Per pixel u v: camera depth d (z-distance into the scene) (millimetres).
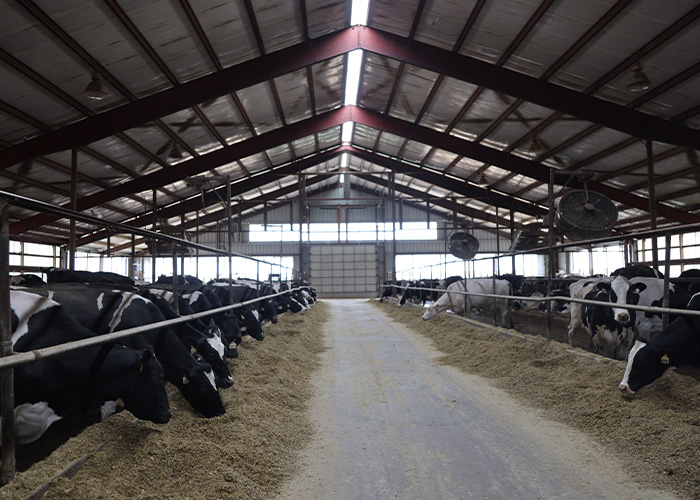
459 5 10422
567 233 11094
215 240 36344
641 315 6273
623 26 9352
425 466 3490
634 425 3816
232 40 11023
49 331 3520
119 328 4469
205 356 5043
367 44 12727
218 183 23438
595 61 10773
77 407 3645
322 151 25625
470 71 12422
